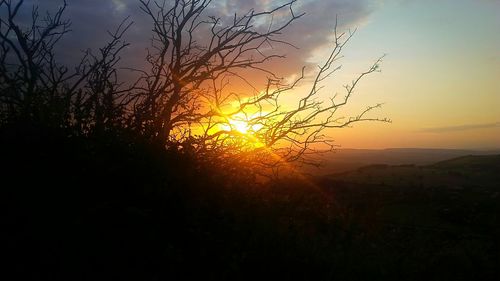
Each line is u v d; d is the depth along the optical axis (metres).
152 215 5.47
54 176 5.35
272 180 7.70
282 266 5.71
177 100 7.49
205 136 7.16
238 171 7.11
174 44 7.67
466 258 8.35
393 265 7.18
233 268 5.26
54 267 4.55
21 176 5.22
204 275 5.16
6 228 4.79
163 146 6.47
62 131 5.73
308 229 7.40
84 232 4.96
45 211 5.01
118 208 5.33
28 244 4.67
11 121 5.80
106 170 5.49
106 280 4.64
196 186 6.24
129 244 5.11
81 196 5.34
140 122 6.70
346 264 6.58
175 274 5.00
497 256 8.70
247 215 6.36
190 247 5.41
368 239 8.23
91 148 5.62
